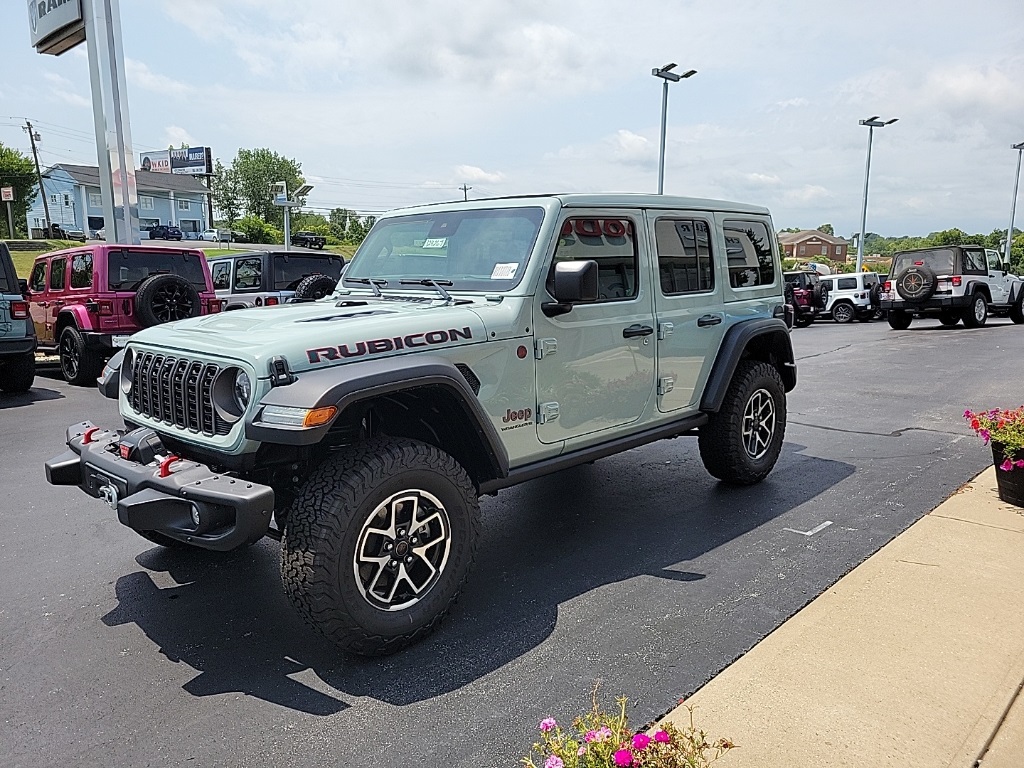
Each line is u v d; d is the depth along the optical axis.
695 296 4.85
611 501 5.24
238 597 3.81
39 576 4.10
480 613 3.56
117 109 13.70
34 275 12.08
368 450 3.12
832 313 24.23
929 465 6.00
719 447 5.23
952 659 2.96
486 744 2.58
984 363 11.74
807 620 3.32
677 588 3.79
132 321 10.53
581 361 4.04
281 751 2.57
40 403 9.45
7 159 63.62
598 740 2.00
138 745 2.62
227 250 45.00
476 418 3.40
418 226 4.44
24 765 2.52
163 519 3.02
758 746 2.46
